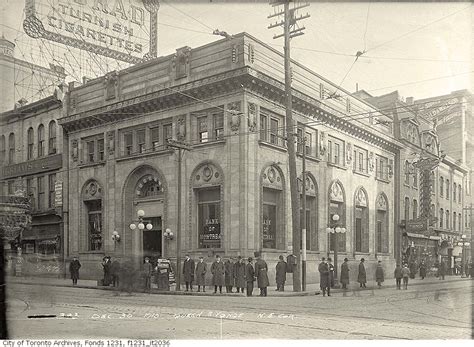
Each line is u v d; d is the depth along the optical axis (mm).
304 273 23891
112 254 28000
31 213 34188
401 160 38375
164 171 29062
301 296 21234
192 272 23000
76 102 33969
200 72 27672
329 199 31766
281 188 28547
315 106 30125
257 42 26938
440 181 37188
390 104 37719
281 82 27516
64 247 33438
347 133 34000
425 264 36562
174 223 28297
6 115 34312
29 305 16891
